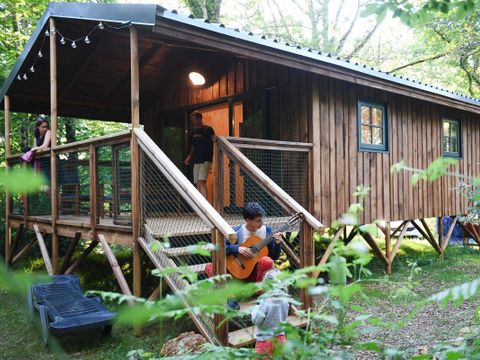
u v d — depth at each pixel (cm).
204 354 104
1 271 42
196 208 347
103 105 893
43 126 656
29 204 709
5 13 1001
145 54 709
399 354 114
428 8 157
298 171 629
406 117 839
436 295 94
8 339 395
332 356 103
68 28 590
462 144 1004
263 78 698
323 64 579
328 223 649
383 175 774
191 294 90
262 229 394
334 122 675
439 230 938
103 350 399
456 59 1622
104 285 661
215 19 1441
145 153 434
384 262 772
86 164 543
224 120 784
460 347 110
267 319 228
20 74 705
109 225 477
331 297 118
